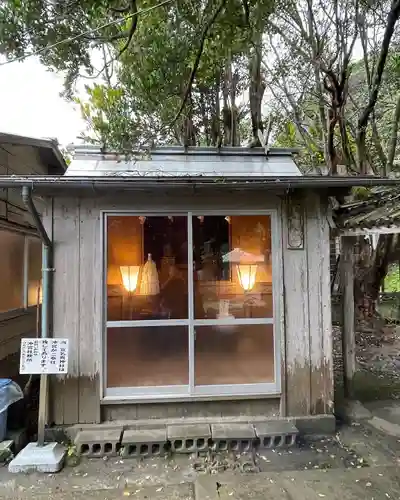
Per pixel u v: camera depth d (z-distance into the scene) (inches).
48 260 163.9
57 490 131.6
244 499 124.4
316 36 305.6
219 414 170.4
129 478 138.9
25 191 146.8
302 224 175.5
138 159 197.6
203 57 170.1
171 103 195.8
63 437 160.7
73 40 138.5
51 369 150.4
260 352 173.9
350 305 209.2
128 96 172.1
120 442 153.4
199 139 417.1
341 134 344.2
